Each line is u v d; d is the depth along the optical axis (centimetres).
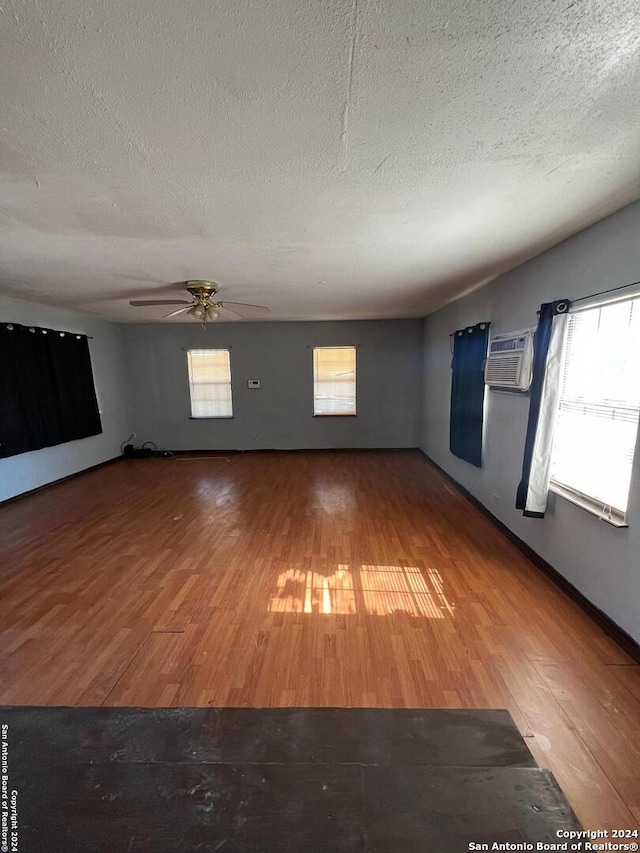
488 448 353
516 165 143
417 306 484
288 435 639
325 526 343
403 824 114
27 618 218
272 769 131
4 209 172
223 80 97
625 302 189
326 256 257
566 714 152
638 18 80
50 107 105
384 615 216
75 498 426
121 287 341
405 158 137
